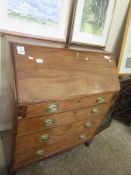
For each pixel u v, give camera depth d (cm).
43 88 94
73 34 146
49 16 131
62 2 133
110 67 136
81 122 134
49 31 136
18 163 117
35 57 96
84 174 140
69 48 116
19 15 119
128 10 178
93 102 126
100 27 162
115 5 164
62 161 147
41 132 110
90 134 159
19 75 88
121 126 218
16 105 85
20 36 123
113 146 180
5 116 138
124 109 225
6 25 117
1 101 143
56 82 100
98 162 155
